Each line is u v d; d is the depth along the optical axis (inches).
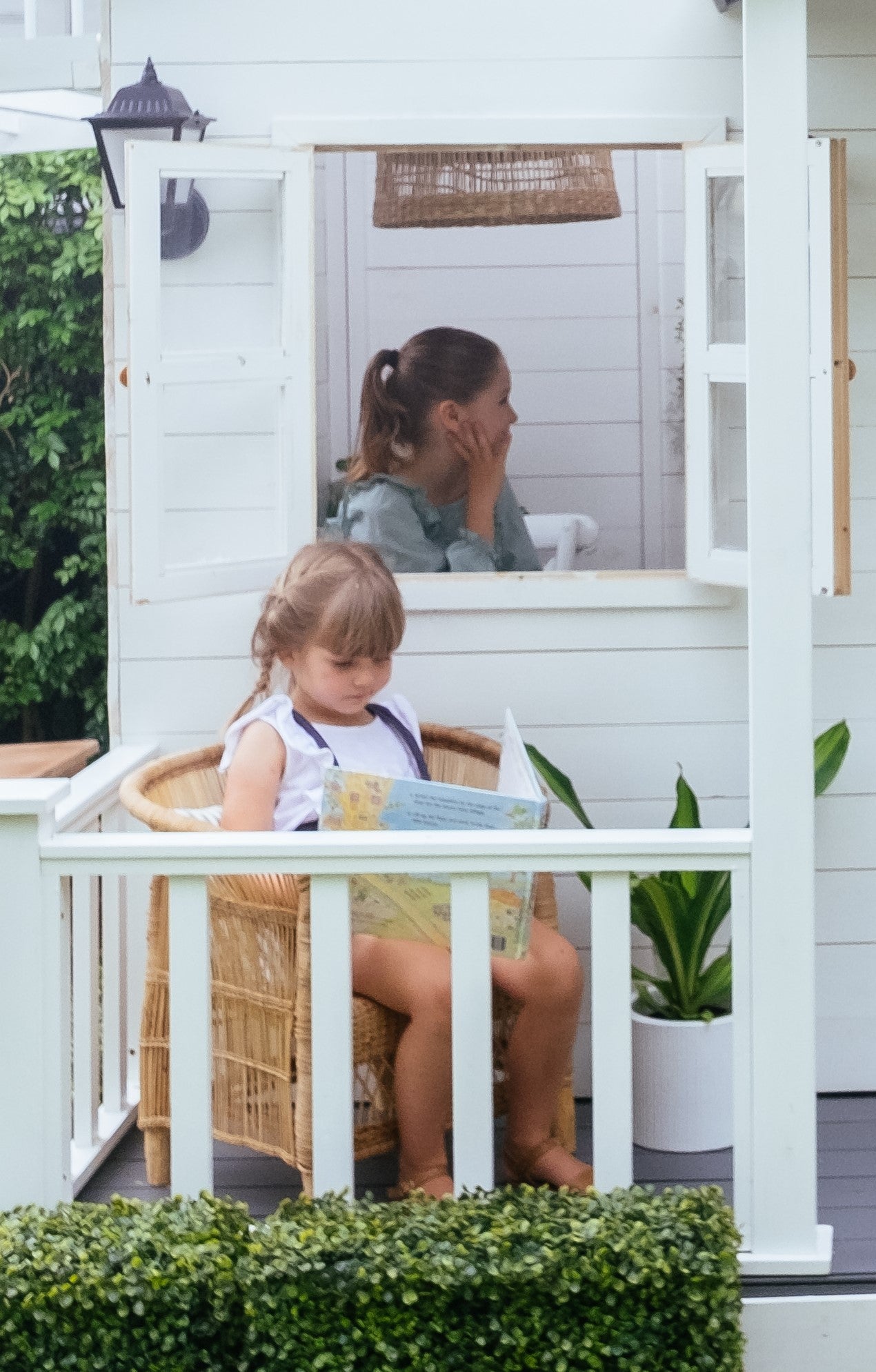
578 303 230.8
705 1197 91.0
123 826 130.6
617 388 233.3
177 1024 93.8
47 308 284.4
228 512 127.3
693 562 128.8
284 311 126.9
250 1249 87.8
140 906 131.8
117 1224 90.7
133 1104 126.4
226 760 115.4
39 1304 86.2
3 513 287.7
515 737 111.6
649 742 131.1
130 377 120.2
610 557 235.6
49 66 144.0
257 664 122.7
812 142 119.6
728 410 127.4
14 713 292.4
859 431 129.6
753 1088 92.7
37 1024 92.8
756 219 90.0
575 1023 108.6
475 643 130.3
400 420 185.5
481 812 100.1
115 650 130.0
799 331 90.4
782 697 91.4
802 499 91.0
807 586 91.0
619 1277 85.4
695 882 118.6
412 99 125.9
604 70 125.9
